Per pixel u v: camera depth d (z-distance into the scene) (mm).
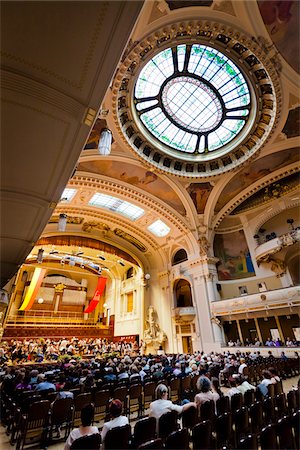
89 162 14039
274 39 9633
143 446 2227
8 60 2566
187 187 16672
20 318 23094
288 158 14617
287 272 15266
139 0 2287
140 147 14531
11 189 4254
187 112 14758
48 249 21562
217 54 11781
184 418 3605
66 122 3250
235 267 18062
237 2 8969
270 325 15477
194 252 18844
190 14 9328
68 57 2619
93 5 2217
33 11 2156
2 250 6750
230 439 3439
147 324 19891
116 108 11492
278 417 4086
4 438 4559
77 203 16578
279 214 17078
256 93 12188
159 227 19641
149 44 9734
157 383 5953
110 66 2789
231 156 15383
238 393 4496
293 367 9945
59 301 26109
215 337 15875
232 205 17703
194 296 17984
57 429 4586
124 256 21109
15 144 3418
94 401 4871
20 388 5648
